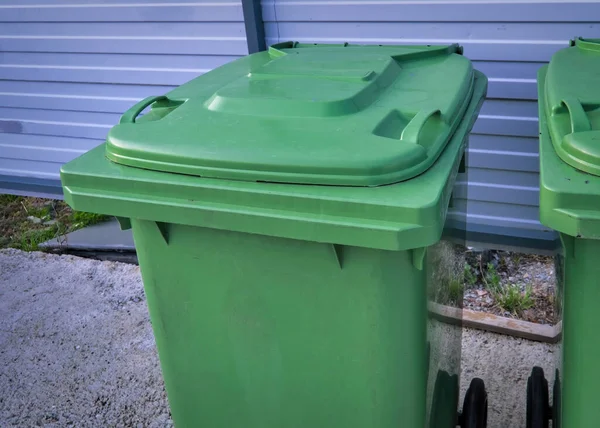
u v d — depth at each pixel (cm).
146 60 458
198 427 213
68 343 371
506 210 400
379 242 148
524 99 367
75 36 475
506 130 379
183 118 190
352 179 154
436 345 202
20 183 560
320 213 153
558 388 205
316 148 162
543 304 363
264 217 157
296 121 180
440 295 201
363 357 175
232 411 203
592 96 178
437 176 159
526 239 399
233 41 421
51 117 522
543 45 350
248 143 168
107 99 490
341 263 163
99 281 430
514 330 339
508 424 290
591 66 217
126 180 170
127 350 361
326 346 178
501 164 389
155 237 181
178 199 167
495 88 371
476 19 357
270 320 181
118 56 467
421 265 159
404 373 175
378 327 169
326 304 171
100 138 513
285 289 174
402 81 222
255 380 193
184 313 191
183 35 435
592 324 158
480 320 347
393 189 153
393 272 161
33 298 416
